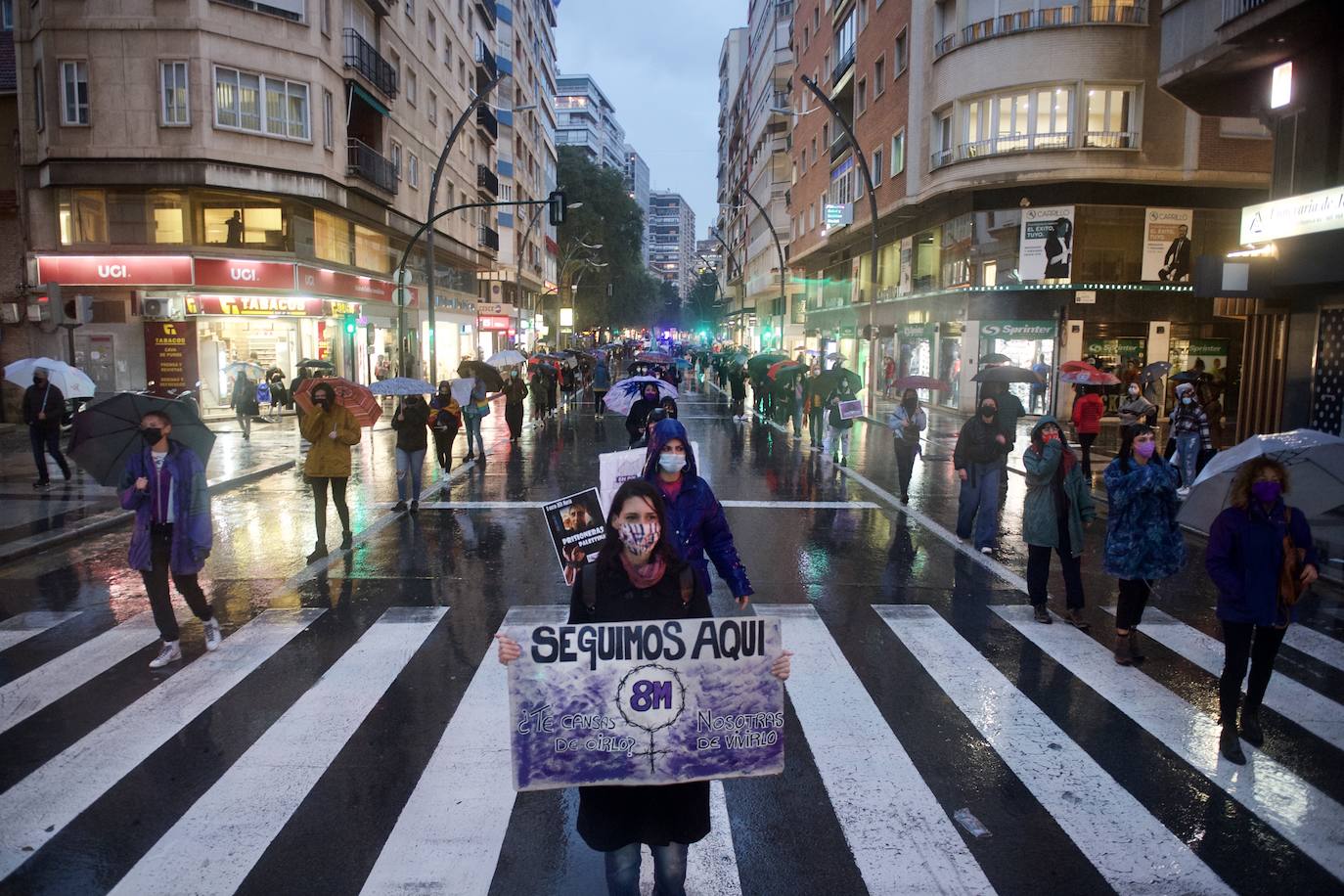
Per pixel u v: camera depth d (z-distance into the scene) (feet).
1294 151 43.04
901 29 103.24
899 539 36.14
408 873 13.17
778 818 14.76
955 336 96.73
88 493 43.14
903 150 103.45
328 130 89.61
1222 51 42.01
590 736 10.91
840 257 150.00
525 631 10.79
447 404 50.83
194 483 21.74
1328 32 39.83
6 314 82.38
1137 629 24.88
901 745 17.49
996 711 19.19
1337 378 41.73
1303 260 40.91
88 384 46.01
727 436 76.33
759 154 233.96
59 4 79.00
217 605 26.71
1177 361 89.35
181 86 80.02
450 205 140.77
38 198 82.28
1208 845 14.10
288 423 81.97
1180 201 87.10
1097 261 87.35
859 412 56.29
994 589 28.96
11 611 26.02
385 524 38.24
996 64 85.61
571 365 126.52
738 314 274.16
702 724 10.97
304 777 16.07
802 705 19.40
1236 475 17.61
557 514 19.33
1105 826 14.62
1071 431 74.64
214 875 13.08
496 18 191.31
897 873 13.25
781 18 197.67
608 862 11.03
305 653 22.45
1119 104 84.23
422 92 123.34
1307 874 13.37
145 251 82.12
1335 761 17.07
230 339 90.58
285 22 84.33
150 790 15.58
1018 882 13.04
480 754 16.97
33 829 14.38
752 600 27.43
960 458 34.53
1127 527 21.61
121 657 22.22
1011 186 88.22
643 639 10.89
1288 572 17.12
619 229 264.52
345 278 101.04
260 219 87.04
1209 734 18.19
